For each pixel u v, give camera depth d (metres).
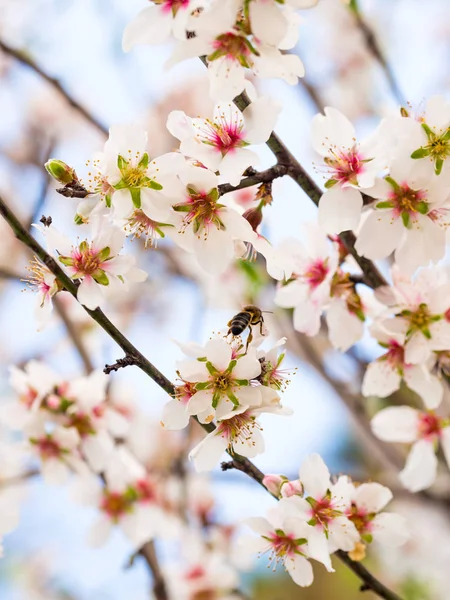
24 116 1.58
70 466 1.14
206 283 1.25
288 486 1.00
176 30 0.98
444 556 1.45
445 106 1.00
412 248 1.02
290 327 1.21
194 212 0.99
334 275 1.05
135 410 1.22
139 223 1.00
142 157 0.99
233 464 1.00
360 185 1.00
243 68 0.98
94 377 1.14
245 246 1.01
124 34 0.99
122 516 1.18
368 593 1.61
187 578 1.22
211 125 0.99
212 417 0.98
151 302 1.53
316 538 0.99
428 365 1.05
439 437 1.09
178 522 1.21
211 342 0.97
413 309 1.04
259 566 1.59
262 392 0.98
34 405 1.13
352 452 1.64
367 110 1.47
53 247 1.00
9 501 1.15
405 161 1.00
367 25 1.17
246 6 0.97
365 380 1.06
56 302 1.21
